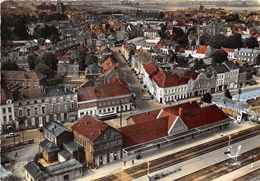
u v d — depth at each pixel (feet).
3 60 475.31
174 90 432.66
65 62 509.35
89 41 653.71
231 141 326.03
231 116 388.78
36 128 349.20
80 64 522.88
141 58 545.44
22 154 292.20
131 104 398.21
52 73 469.98
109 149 278.67
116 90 390.21
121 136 283.38
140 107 409.69
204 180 256.93
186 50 634.84
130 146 289.33
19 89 375.86
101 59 558.15
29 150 299.58
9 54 507.71
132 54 596.70
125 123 356.59
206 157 293.02
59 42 614.34
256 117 379.96
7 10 554.05
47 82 433.07
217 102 408.46
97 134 272.51
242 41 615.98
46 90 360.89
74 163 260.83
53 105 355.56
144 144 294.87
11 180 249.34
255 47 604.49
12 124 335.88
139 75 530.27
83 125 292.40
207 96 428.15
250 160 290.56
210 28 653.30
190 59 584.40
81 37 648.38
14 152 295.28
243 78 511.81
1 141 313.94
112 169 270.05
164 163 280.31
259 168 277.44
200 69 516.32
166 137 309.01
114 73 463.42
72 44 613.52
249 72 524.93
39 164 257.55
